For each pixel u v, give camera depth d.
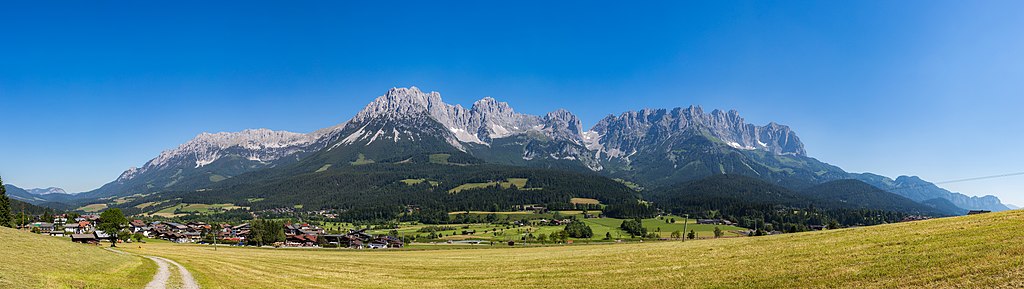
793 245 56.25
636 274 49.97
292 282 54.75
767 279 39.78
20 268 40.12
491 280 54.38
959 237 44.50
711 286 39.84
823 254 47.19
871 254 43.50
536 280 52.00
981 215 61.47
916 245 44.22
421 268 70.56
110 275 48.19
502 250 116.00
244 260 85.44
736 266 47.59
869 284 34.22
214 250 127.06
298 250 136.38
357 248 154.50
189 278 52.38
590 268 57.41
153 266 62.94
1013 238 39.78
